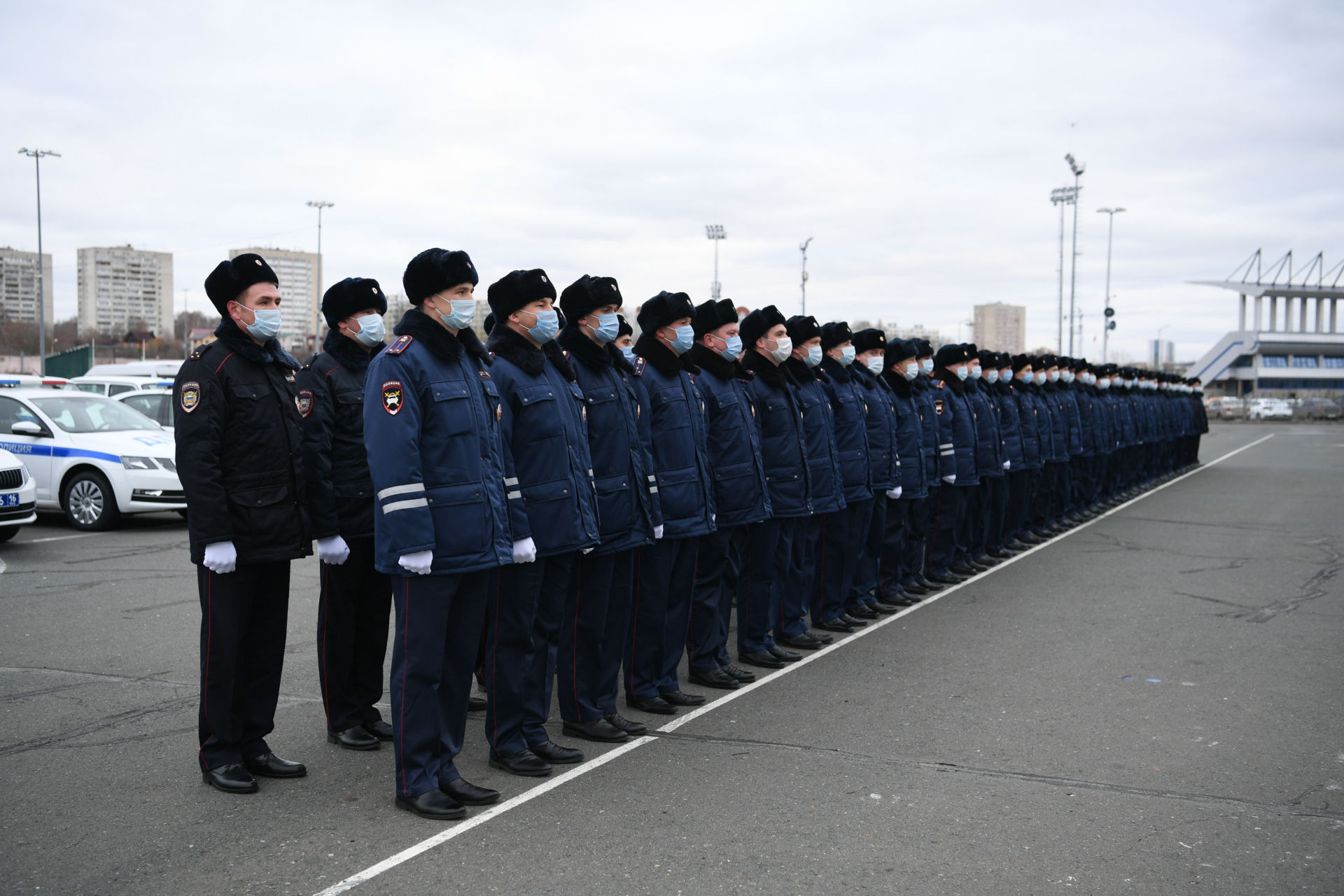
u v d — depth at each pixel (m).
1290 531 11.54
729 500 5.54
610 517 4.62
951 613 7.26
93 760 4.25
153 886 3.17
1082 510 12.61
